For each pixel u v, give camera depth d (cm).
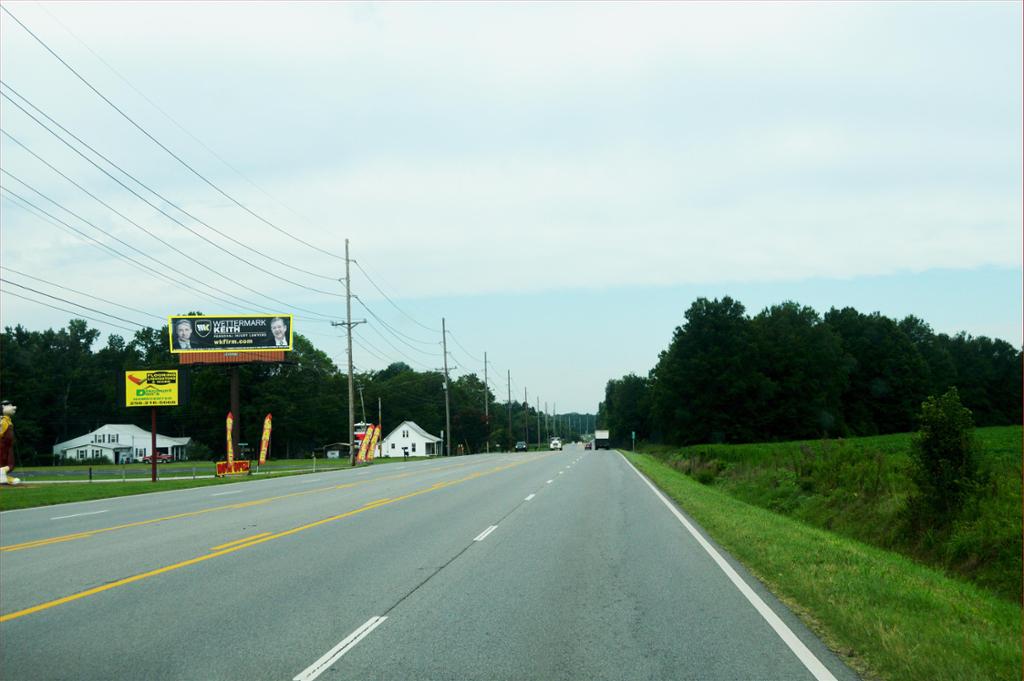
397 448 13500
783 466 3869
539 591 968
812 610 858
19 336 12544
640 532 1559
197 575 1091
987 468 1903
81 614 862
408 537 1483
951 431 1897
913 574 1175
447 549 1325
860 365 10812
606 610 863
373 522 1744
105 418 12450
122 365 12775
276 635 762
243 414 11375
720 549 1325
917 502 1941
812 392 9838
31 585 1036
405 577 1065
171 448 12144
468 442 15662
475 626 794
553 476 3656
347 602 909
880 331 10875
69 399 12244
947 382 11444
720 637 746
